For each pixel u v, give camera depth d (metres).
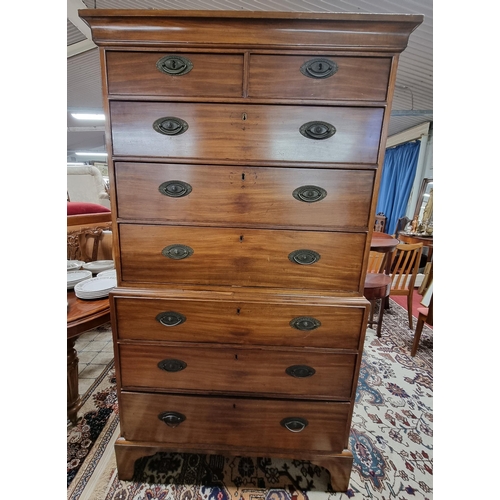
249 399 1.00
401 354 2.01
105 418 1.35
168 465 1.15
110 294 0.94
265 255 0.91
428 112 3.91
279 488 1.07
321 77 0.79
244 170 0.85
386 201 5.55
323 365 0.97
